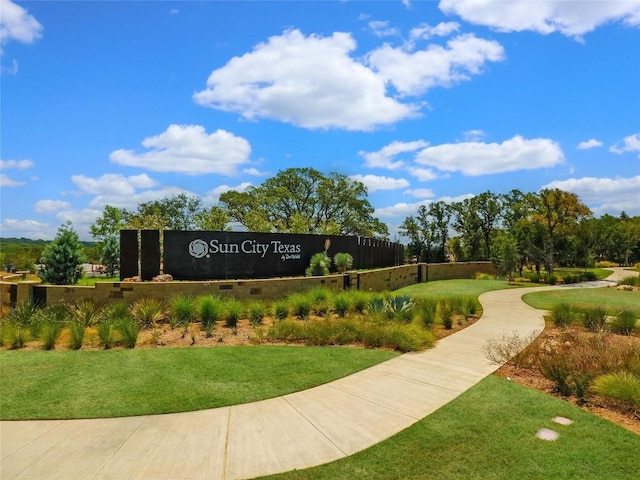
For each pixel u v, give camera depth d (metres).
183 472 3.76
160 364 6.89
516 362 6.87
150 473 3.74
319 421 4.80
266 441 4.34
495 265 30.66
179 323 9.98
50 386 5.88
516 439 4.29
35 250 37.38
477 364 6.96
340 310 11.57
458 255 56.66
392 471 3.76
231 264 18.83
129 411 5.07
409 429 4.56
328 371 6.57
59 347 8.02
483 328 10.03
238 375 6.36
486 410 5.04
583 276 28.55
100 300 11.70
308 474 3.73
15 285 11.83
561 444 4.17
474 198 53.97
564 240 41.00
